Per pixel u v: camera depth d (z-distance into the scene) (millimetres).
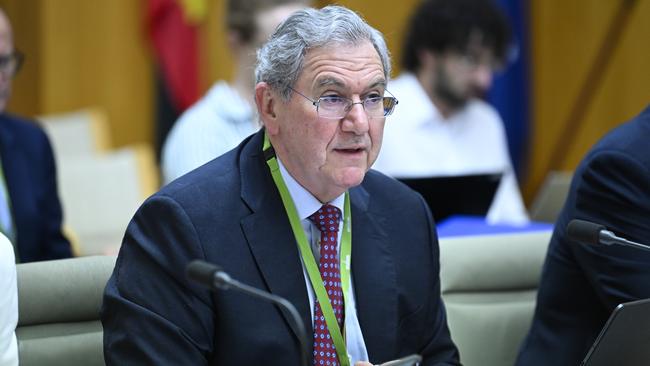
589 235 5023
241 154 5461
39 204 9273
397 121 11141
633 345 4711
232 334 4992
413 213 5730
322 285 5207
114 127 16516
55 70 16281
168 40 15617
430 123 11234
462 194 8961
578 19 15961
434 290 5715
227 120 9430
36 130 9531
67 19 16297
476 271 6668
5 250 4988
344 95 4984
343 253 5387
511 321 6637
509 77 15812
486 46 10898
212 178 5277
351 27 5047
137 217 5168
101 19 16359
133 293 4992
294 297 5117
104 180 12898
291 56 5023
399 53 12727
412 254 5602
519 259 6777
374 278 5402
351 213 5512
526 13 15883
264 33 9008
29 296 5465
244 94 9438
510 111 15836
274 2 9062
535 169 16156
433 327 5727
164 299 4965
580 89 15961
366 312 5324
